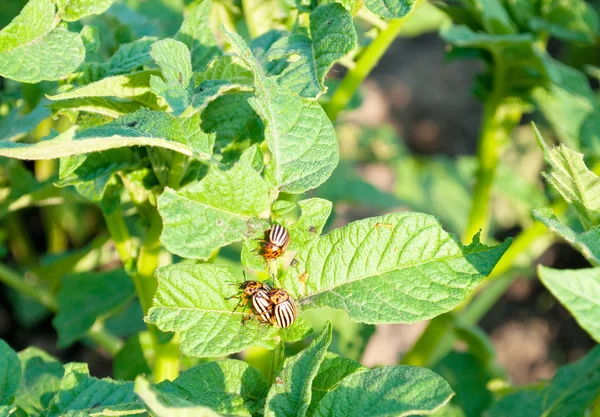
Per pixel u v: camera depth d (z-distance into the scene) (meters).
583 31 0.39
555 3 0.39
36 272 0.45
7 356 0.27
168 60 0.24
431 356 0.42
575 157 0.23
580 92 0.37
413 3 0.25
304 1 0.27
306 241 0.24
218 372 0.24
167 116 0.24
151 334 0.30
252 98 0.24
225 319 0.23
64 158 0.27
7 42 0.25
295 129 0.24
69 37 0.26
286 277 0.24
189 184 0.28
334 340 0.42
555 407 0.29
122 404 0.25
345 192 0.58
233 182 0.22
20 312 0.62
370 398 0.22
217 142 0.28
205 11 0.28
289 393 0.22
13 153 0.22
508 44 0.36
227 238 0.23
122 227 0.30
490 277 0.39
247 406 0.23
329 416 0.22
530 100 0.38
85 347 0.63
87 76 0.27
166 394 0.21
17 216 0.59
